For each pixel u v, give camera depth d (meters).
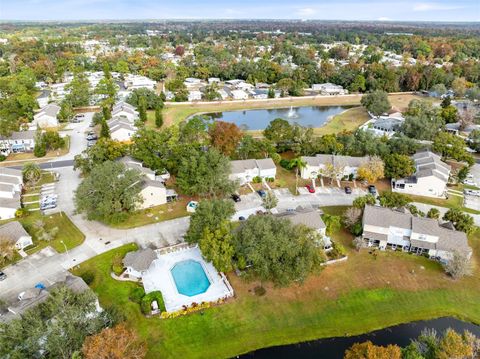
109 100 147.50
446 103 153.50
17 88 151.25
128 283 57.56
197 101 172.88
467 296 58.03
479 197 87.19
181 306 53.34
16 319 40.47
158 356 46.91
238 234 57.84
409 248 66.19
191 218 63.91
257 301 55.34
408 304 56.53
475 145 113.88
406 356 39.44
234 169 88.44
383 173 88.31
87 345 37.50
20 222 71.75
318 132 136.62
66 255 63.22
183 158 82.88
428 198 85.75
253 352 48.78
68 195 82.69
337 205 81.69
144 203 77.69
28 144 107.44
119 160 91.56
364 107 169.50
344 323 53.25
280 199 83.38
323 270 61.41
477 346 40.56
